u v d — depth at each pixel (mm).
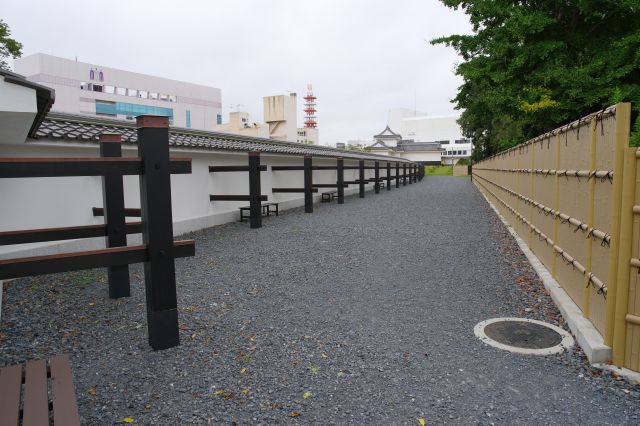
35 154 6797
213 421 2844
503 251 7973
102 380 3420
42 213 6742
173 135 10625
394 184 33812
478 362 3627
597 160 4059
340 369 3533
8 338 4277
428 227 10922
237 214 12438
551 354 3758
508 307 4980
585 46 12898
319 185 17609
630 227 3328
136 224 5336
